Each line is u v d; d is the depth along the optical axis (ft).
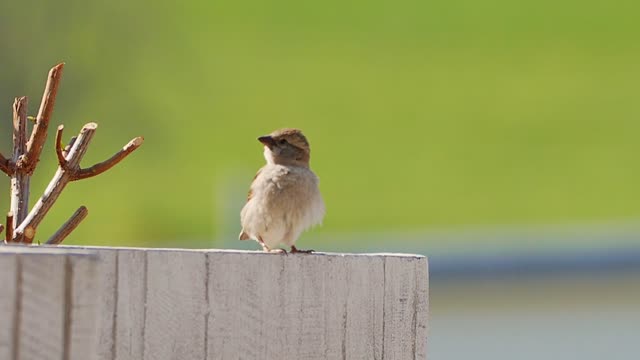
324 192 82.38
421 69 96.84
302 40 99.66
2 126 58.03
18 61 59.57
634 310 40.04
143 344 13.88
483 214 77.25
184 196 76.79
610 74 93.61
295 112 90.53
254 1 100.17
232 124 87.04
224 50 94.48
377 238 69.87
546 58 97.09
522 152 84.58
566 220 75.15
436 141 87.71
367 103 92.68
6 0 59.31
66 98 63.57
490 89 93.91
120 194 74.74
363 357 15.12
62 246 13.85
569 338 39.09
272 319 14.60
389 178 83.20
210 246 63.57
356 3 103.19
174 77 81.00
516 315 40.16
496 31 100.78
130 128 71.05
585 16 101.30
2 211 52.70
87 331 11.03
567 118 89.30
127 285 13.85
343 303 15.03
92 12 63.57
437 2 103.81
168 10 79.25
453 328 39.65
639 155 83.46
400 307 15.39
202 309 14.19
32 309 10.94
